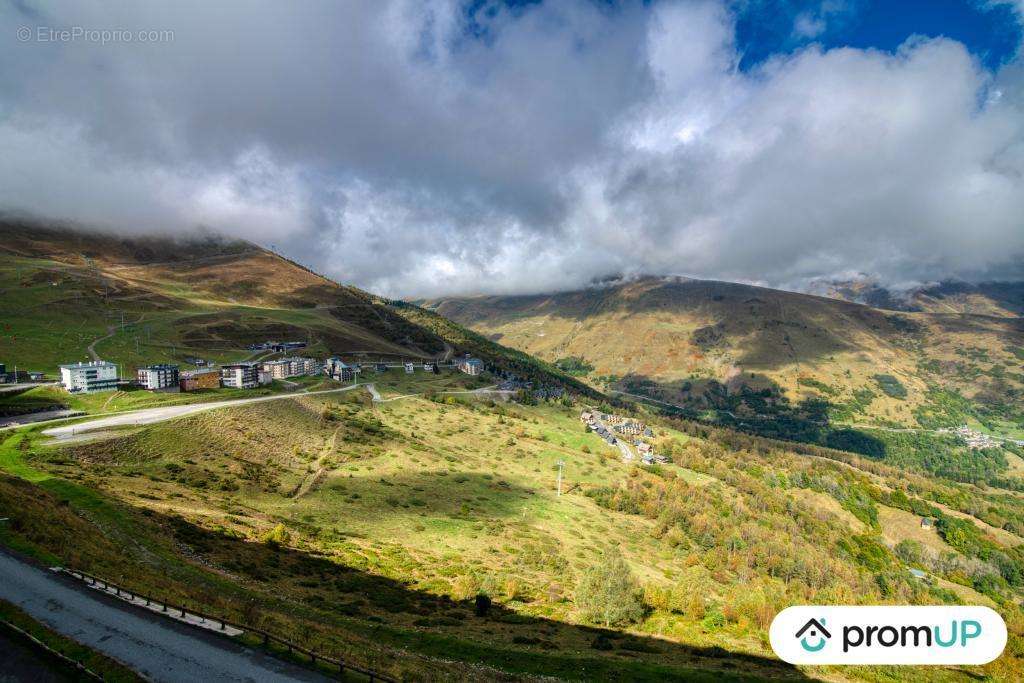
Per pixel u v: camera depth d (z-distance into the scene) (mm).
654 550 128625
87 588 39844
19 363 179250
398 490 122125
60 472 79125
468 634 58594
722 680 53312
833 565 148000
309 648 38188
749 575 125750
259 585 57125
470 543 98812
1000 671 61969
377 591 68188
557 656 55125
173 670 31656
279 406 166250
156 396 160250
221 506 84750
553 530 120188
